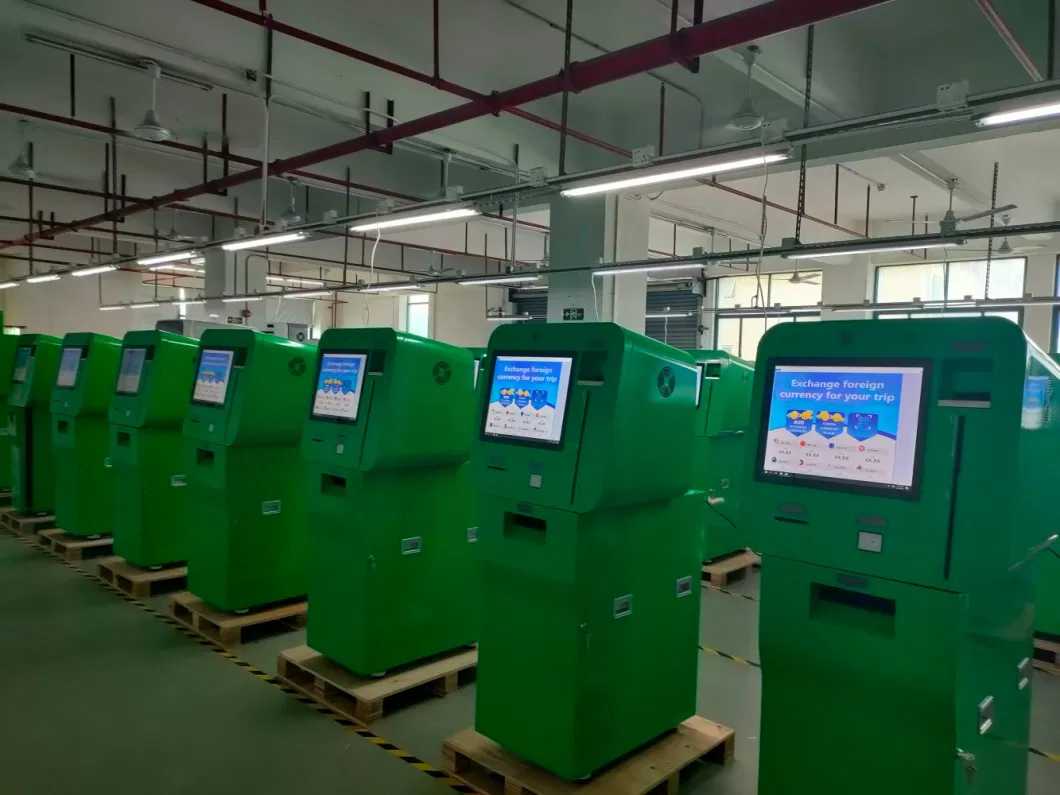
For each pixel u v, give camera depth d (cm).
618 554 250
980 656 187
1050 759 294
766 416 210
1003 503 169
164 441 472
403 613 330
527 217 1038
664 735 281
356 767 275
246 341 395
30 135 720
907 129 532
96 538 552
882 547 185
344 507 323
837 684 199
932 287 1098
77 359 545
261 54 466
